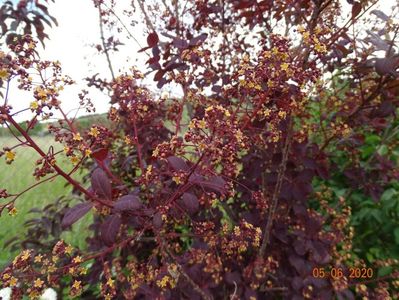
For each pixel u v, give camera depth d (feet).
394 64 1.60
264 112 1.41
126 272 1.99
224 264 1.89
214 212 2.01
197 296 1.65
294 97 1.44
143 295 1.75
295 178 1.91
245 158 1.95
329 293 1.76
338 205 2.24
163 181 1.51
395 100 1.85
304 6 1.63
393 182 2.37
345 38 1.82
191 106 2.05
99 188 1.26
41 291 1.22
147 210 1.32
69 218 1.18
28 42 1.19
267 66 1.31
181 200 1.41
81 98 1.35
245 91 1.42
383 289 1.78
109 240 1.27
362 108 1.90
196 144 1.18
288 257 1.95
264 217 1.91
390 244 2.32
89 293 2.21
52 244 2.30
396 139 2.45
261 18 1.94
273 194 1.82
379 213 2.27
